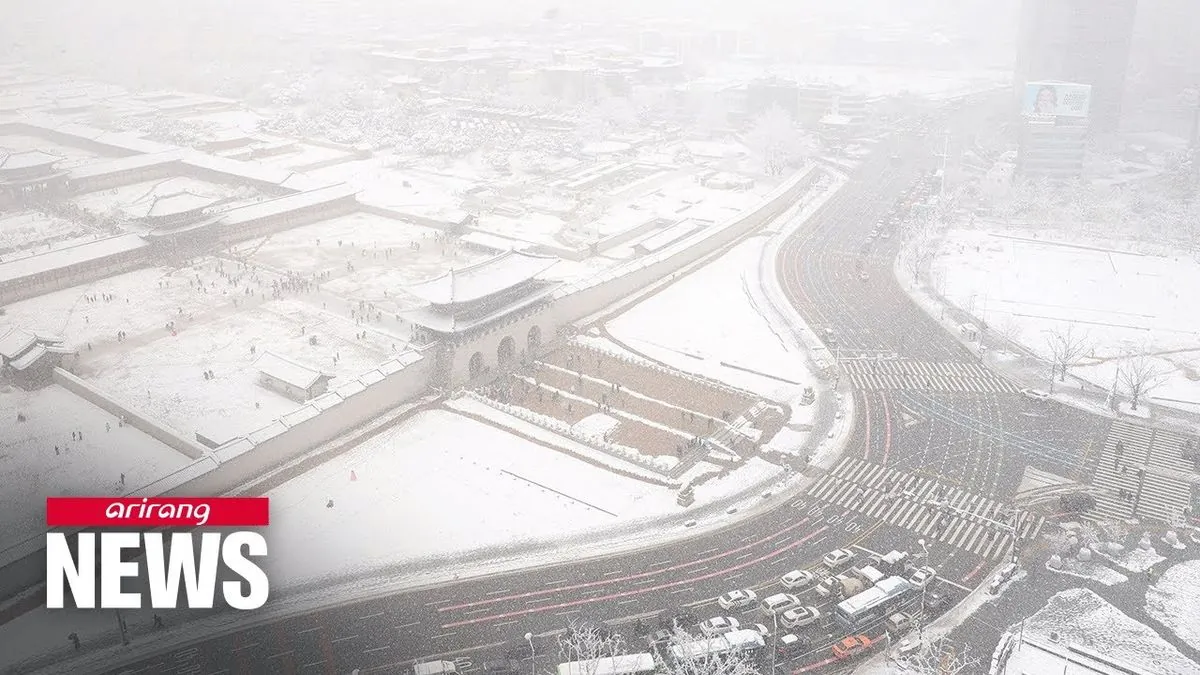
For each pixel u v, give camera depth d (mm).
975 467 175500
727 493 166125
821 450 181250
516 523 156625
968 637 131125
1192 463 177000
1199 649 129250
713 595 139625
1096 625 133750
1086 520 158625
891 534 154875
